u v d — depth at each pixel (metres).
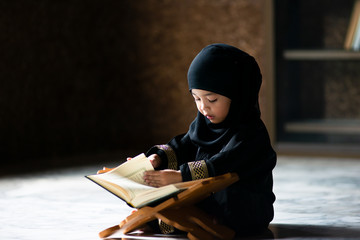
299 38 6.78
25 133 5.77
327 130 6.18
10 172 5.23
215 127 2.95
